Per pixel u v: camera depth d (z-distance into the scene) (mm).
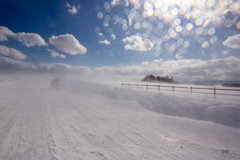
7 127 4406
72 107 7824
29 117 5602
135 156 2879
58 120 5324
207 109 7383
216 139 4121
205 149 3354
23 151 2977
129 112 7285
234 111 6633
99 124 5039
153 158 2818
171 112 7898
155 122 5613
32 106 7746
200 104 8164
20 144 3307
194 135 4387
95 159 2719
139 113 7137
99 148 3205
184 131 4707
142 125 5141
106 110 7453
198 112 7344
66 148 3156
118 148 3232
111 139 3750
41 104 8391
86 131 4285
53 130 4277
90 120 5500
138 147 3318
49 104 8469
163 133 4398
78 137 3811
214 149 3375
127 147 3301
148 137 3990
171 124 5391
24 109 6953
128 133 4254
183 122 5594
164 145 3484
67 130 4312
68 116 5941
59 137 3768
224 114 6574
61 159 2691
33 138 3662
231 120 6000
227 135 4414
